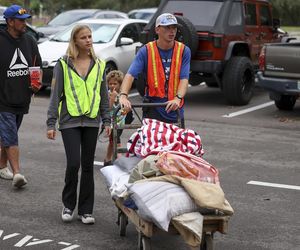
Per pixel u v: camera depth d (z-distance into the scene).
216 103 19.64
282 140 14.30
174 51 8.00
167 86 8.02
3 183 10.34
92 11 32.53
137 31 22.22
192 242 6.36
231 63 18.62
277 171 11.44
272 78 17.00
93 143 8.22
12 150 9.87
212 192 6.39
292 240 7.96
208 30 18.02
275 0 60.53
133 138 7.52
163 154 6.79
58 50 20.06
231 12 18.72
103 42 20.88
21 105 9.86
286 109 18.47
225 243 7.81
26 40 9.88
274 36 21.52
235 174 11.14
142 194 6.52
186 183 6.42
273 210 9.12
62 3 61.47
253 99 20.56
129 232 8.12
